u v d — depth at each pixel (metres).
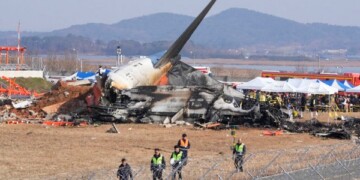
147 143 141.88
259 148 136.62
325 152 115.06
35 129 162.00
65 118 183.62
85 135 152.62
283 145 143.12
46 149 129.75
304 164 99.12
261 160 105.69
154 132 162.25
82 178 95.81
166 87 187.88
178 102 185.50
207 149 133.75
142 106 183.38
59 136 149.50
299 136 161.25
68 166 111.19
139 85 197.25
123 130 164.88
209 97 185.62
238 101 194.62
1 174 102.88
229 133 163.38
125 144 139.12
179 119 183.75
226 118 183.50
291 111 198.38
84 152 126.81
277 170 94.44
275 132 165.88
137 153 127.50
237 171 89.88
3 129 160.00
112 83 184.75
